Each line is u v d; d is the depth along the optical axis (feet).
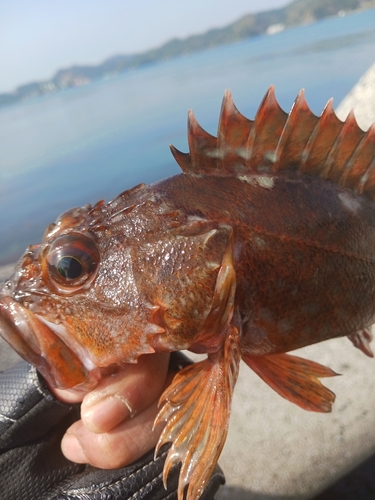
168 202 0.46
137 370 0.43
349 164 0.57
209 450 0.42
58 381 0.42
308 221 0.52
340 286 0.54
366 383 0.83
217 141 0.51
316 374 0.57
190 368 0.47
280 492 0.70
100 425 0.41
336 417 0.78
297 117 0.52
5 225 2.65
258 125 0.51
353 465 0.72
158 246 0.44
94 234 0.45
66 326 0.44
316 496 0.70
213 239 0.45
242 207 0.49
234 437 0.78
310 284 0.52
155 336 0.44
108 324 0.44
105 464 0.43
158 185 0.48
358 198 0.59
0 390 0.45
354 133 0.56
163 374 0.45
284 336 0.52
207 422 0.43
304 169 0.55
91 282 0.44
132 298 0.44
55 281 0.44
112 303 0.44
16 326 0.42
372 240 0.58
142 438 0.43
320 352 0.92
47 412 0.44
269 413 0.81
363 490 0.70
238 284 0.47
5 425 0.43
